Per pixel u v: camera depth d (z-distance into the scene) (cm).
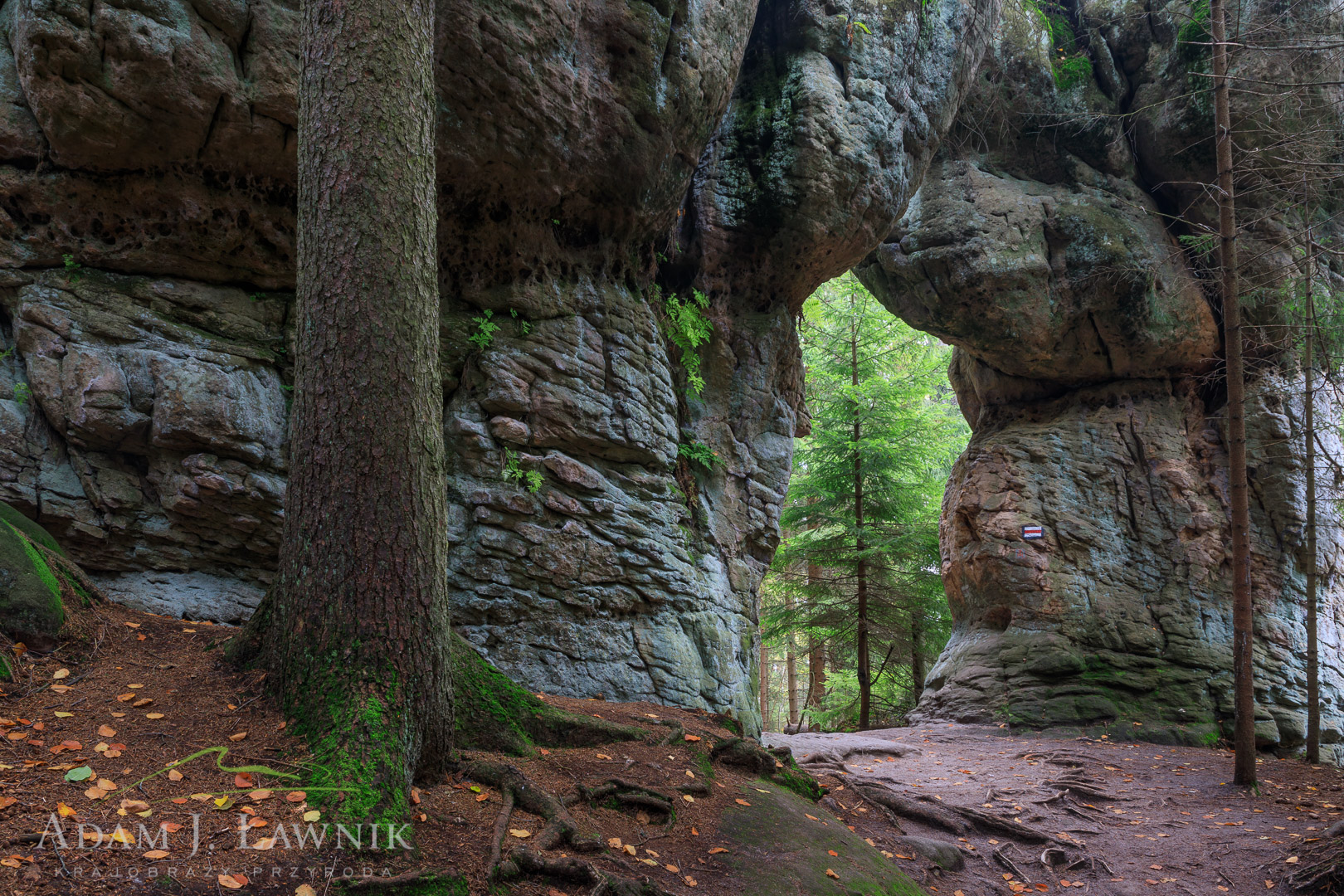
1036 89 1548
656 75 815
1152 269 1497
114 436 602
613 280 881
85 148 597
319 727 382
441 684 424
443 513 436
